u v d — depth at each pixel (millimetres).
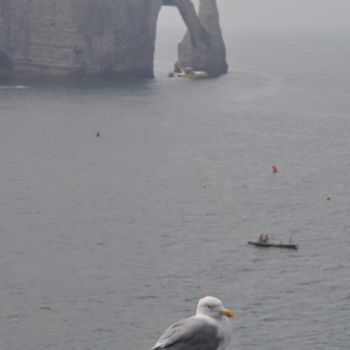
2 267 78000
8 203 102500
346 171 126750
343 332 63250
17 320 65375
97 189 110875
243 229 93250
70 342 61406
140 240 87750
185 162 130500
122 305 68688
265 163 131500
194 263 79875
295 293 71875
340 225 95625
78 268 77938
